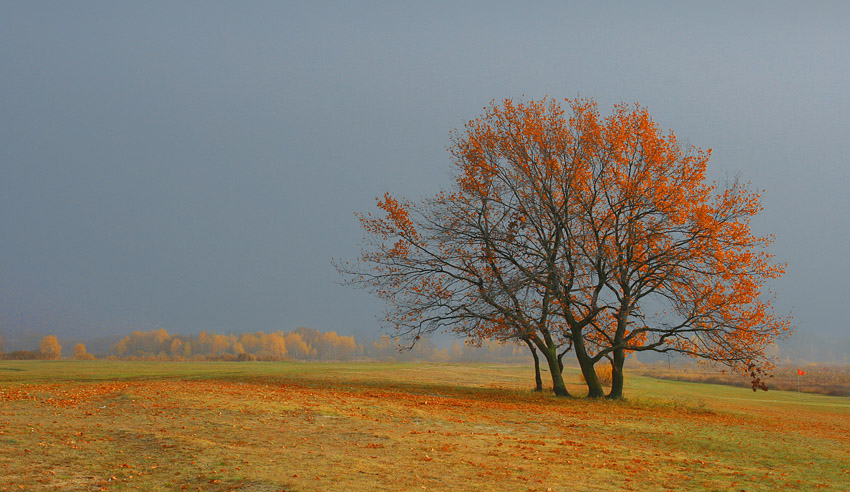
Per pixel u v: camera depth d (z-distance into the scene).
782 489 12.67
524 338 31.75
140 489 10.55
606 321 35.06
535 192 32.31
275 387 30.52
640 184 32.25
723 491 12.20
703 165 31.73
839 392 64.25
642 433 20.17
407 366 70.31
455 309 33.56
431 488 11.13
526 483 11.91
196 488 10.68
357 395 27.59
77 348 128.25
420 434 17.09
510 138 33.72
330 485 10.99
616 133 32.72
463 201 34.34
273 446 14.31
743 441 19.81
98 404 20.38
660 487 12.27
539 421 21.61
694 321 30.08
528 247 32.66
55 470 11.51
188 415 18.11
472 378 49.16
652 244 31.64
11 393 23.67
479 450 15.14
